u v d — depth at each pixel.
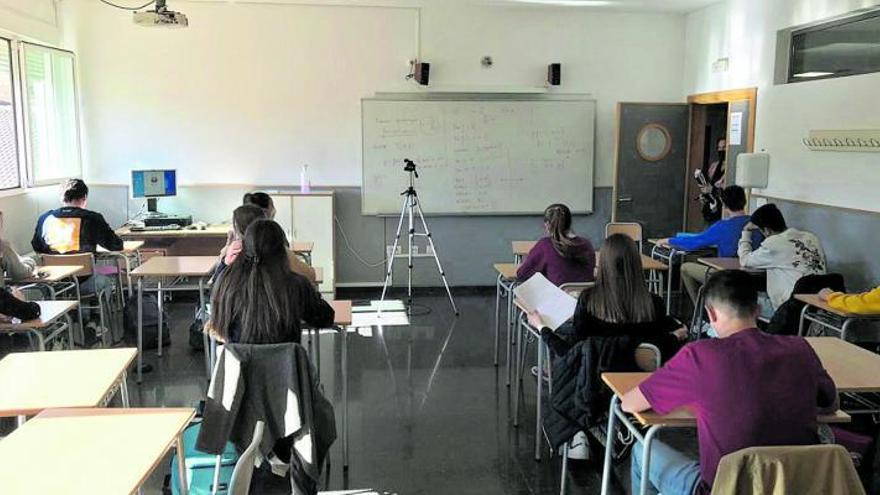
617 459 2.88
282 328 2.69
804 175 5.46
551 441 2.94
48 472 1.73
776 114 5.83
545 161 7.24
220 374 2.55
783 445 2.02
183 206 6.98
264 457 2.57
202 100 6.87
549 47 7.16
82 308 5.21
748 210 6.24
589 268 4.22
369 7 6.89
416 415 4.10
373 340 5.59
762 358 2.07
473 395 4.42
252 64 6.87
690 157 7.34
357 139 7.07
